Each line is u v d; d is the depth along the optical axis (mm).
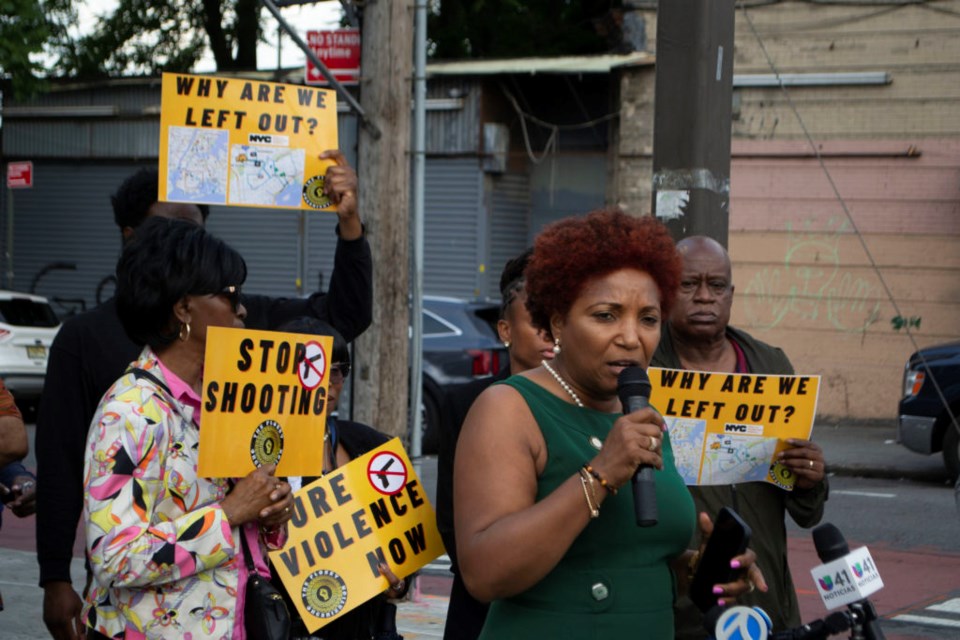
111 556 2812
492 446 2744
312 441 3256
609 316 2775
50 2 25453
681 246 4168
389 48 7906
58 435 3730
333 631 3896
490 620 2848
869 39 16562
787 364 4207
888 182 16578
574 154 19094
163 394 2967
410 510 3943
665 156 5922
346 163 4426
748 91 17078
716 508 3879
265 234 20828
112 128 21984
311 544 3824
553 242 2822
